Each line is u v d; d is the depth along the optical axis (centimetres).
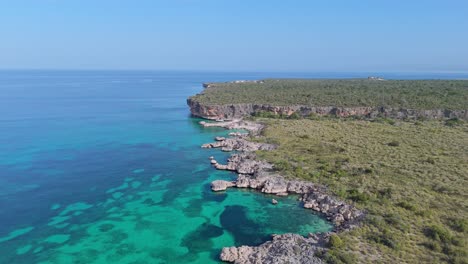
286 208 7081
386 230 5481
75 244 5722
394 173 7962
